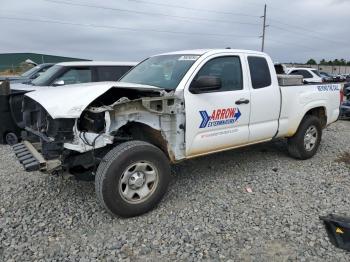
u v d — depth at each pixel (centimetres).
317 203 444
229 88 500
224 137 492
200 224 388
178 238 359
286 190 489
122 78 557
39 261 320
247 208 429
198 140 462
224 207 431
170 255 330
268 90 550
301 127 620
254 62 542
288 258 323
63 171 415
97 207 431
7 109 692
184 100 440
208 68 479
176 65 491
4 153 682
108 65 908
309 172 570
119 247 343
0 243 348
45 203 442
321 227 379
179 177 539
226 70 502
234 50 522
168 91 443
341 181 527
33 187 495
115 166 379
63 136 384
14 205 435
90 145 379
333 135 905
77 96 388
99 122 388
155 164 411
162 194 422
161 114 429
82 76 870
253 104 525
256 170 575
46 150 405
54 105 380
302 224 386
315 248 339
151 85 475
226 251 335
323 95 658
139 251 337
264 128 551
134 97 446
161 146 450
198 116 455
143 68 547
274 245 345
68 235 366
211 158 639
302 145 625
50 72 865
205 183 514
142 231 373
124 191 395
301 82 661
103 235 366
